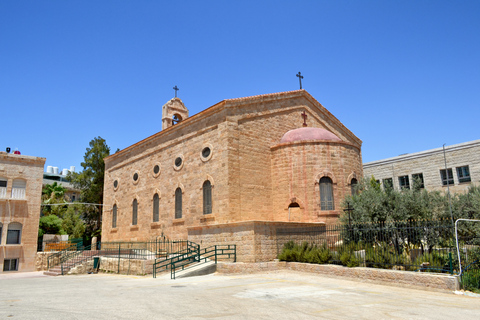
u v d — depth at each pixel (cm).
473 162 3225
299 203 2502
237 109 2588
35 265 3500
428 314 1041
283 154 2638
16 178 3572
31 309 1069
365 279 1678
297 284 1606
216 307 1098
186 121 2906
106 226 3966
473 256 1705
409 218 1948
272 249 2102
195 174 2767
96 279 2158
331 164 2564
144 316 962
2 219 3422
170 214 2995
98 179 5550
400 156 3772
